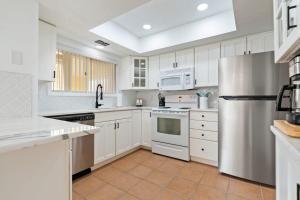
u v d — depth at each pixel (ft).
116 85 11.45
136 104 12.26
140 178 6.63
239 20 6.36
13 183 2.50
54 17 6.01
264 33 7.36
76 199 5.23
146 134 10.26
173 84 9.89
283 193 2.64
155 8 7.30
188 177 6.70
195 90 10.21
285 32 2.52
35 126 2.84
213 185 6.07
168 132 9.13
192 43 8.89
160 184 6.16
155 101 12.05
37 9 5.07
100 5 5.28
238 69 6.28
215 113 7.63
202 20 8.21
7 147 1.73
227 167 6.65
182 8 7.29
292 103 3.14
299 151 1.70
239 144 6.34
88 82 9.46
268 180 5.79
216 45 8.66
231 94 6.46
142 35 10.26
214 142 7.65
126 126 9.28
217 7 7.25
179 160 8.56
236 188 5.85
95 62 9.94
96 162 7.30
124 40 9.27
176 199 5.25
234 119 6.44
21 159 2.56
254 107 6.01
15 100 4.56
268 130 5.75
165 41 9.48
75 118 6.42
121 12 5.68
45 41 6.28
